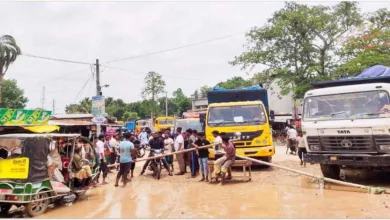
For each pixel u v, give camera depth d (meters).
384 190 8.47
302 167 13.64
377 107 8.87
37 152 7.81
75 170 9.57
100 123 17.20
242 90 14.50
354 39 26.22
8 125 9.30
